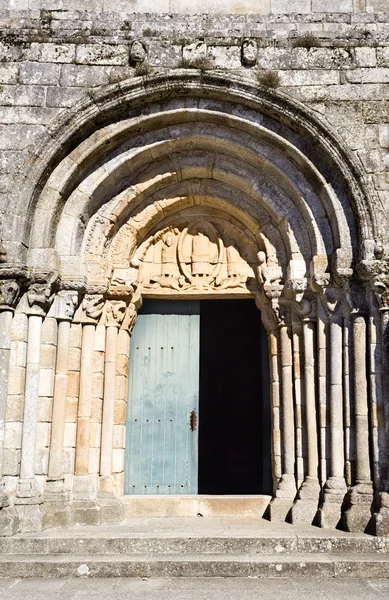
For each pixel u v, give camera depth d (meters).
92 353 9.23
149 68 8.97
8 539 7.49
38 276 8.65
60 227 9.18
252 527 8.27
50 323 8.90
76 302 9.09
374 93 9.02
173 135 9.40
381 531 7.59
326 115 8.95
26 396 8.51
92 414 9.13
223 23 9.41
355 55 9.15
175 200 9.84
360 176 8.65
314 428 8.83
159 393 9.97
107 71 9.07
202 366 13.79
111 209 9.49
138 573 6.94
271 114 9.09
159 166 9.66
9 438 8.28
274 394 9.38
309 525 8.38
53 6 9.73
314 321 9.15
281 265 9.55
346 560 6.98
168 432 9.84
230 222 10.05
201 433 13.51
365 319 8.64
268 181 9.56
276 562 6.96
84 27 9.23
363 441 8.28
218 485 13.04
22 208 8.62
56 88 9.03
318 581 6.76
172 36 9.15
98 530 8.10
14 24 9.28
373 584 6.63
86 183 9.26
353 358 8.62
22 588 6.47
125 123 9.12
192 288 9.91
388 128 8.91
